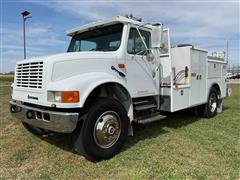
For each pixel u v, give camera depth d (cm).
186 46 625
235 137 520
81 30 530
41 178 340
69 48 564
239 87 1980
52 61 378
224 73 833
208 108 725
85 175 348
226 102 1062
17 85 452
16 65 458
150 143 480
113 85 441
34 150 443
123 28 468
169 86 541
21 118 435
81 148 381
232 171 356
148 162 387
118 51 457
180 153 427
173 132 561
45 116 377
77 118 363
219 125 631
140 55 496
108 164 383
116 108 414
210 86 731
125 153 426
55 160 399
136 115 495
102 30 500
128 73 469
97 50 498
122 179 335
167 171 354
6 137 517
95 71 419
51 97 368
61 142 484
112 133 407
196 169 362
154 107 536
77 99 361
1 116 725
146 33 518
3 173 354
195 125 631
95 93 425
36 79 396
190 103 627
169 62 536
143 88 503
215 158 405
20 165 381
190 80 623
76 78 381
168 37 531
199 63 667
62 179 337
